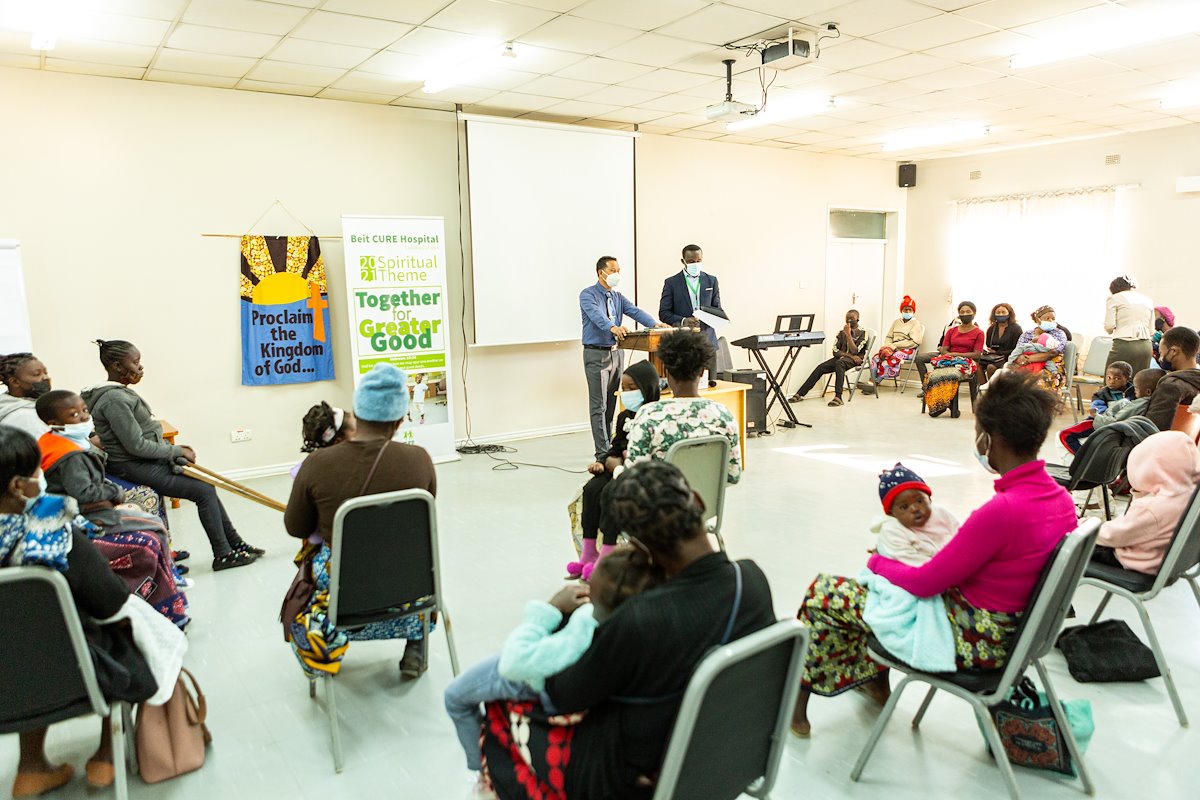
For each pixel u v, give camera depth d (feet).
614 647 3.93
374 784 6.66
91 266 15.66
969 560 5.64
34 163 14.98
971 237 29.09
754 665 4.08
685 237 24.58
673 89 18.19
